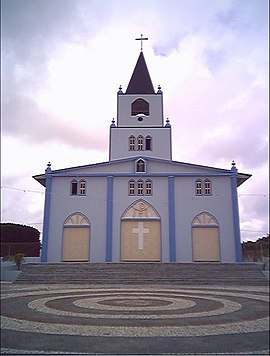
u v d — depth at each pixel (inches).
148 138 1397.6
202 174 1211.2
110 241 1162.0
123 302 546.6
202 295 641.6
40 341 323.6
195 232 1169.4
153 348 303.3
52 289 735.1
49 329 368.5
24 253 1185.4
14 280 890.7
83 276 897.5
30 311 469.4
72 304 526.6
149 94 1466.5
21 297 606.5
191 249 1154.7
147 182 1221.7
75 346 308.5
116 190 1211.9
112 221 1182.3
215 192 1200.2
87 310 475.8
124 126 1409.9
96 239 1170.0
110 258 1147.9
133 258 1153.4
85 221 1187.9
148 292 682.2
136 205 1198.9
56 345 311.4
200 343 319.0
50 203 1197.1
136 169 1234.6
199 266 956.6
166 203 1196.5
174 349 301.1
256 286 813.2
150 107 1450.5
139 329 368.2
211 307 506.3
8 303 539.2
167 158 1369.3
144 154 1374.3
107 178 1220.5
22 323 396.5
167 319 419.2
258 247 1099.9
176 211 1187.9
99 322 401.1
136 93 1473.9
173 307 502.0
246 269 932.0
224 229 1168.2
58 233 1175.0
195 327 378.9
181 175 1213.7
